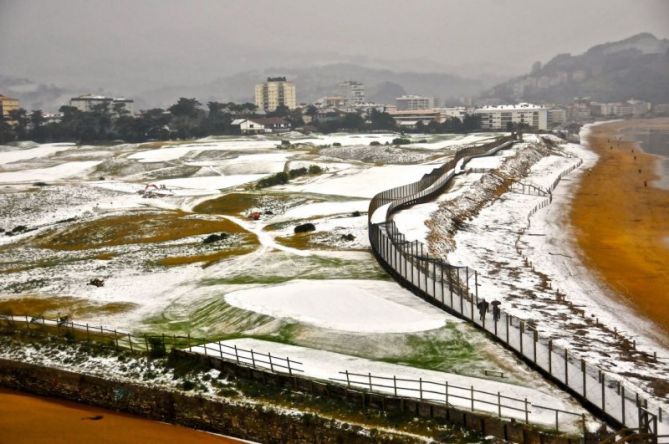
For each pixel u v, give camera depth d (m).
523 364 45.66
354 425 38.44
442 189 121.88
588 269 76.06
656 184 141.62
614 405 38.47
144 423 44.66
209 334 56.41
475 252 83.19
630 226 100.00
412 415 38.44
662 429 36.28
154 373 47.72
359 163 185.75
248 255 82.19
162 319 62.16
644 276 73.00
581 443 33.56
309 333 53.06
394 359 47.78
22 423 44.50
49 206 134.50
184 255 85.94
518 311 60.09
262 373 44.06
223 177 169.50
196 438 41.84
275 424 40.50
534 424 35.88
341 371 45.38
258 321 56.97
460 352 48.00
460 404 39.12
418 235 81.50
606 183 145.25
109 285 74.31
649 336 55.06
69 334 55.62
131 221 110.00
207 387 44.69
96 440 41.56
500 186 135.25
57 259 89.75
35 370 50.91
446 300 58.12
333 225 95.69
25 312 65.56
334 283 65.94
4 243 103.31
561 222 103.56
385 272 70.25
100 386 47.84
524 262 78.62
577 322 57.66
